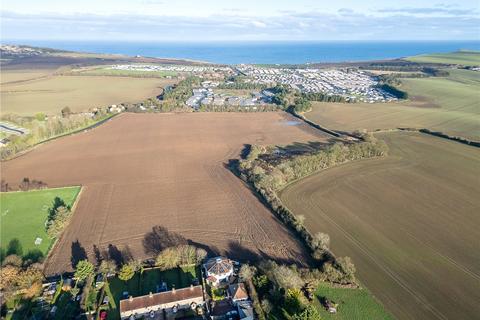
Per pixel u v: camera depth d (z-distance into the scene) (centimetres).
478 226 10894
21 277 8150
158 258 8975
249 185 13550
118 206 12025
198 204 12131
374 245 9931
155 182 13875
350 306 7775
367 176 14388
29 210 11788
